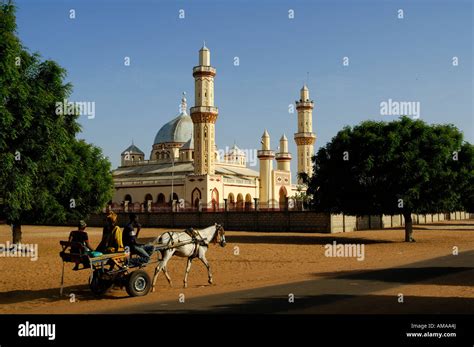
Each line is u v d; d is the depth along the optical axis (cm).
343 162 4031
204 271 2209
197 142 8294
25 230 6694
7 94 1742
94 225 8169
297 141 9962
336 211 4266
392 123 3991
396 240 4259
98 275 1510
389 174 3806
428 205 3906
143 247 1617
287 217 6084
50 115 2333
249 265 2434
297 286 1638
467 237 4512
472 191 4947
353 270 2109
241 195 9075
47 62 2430
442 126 4072
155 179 9350
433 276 1861
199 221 7050
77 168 3681
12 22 1788
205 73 8262
